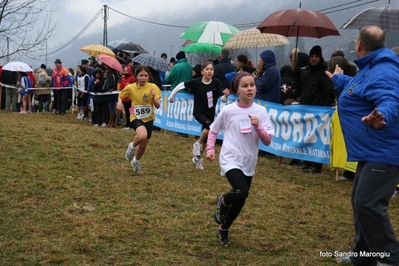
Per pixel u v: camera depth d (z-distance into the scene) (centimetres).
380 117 364
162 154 894
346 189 722
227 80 1023
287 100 975
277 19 909
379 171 396
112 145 927
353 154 410
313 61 826
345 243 497
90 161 784
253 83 452
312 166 841
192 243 471
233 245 471
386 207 407
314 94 824
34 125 1097
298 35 937
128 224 510
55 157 791
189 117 1143
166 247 458
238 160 449
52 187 623
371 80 393
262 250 466
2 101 1923
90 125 1415
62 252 431
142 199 605
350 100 412
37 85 1791
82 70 1609
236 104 459
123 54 1684
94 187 641
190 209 576
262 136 439
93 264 411
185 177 729
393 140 396
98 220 519
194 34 1431
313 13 912
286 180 765
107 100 1314
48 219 514
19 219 512
